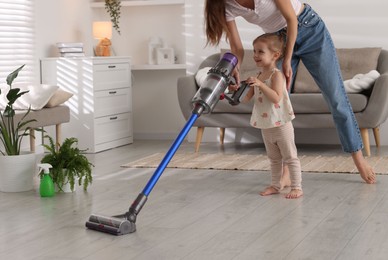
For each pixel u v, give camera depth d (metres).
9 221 3.35
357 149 4.14
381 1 6.13
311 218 3.29
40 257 2.70
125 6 7.05
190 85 5.87
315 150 5.85
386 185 4.11
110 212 3.51
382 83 5.36
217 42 3.44
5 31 5.61
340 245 2.80
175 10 6.91
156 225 3.19
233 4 3.46
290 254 2.67
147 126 7.05
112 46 7.08
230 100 3.22
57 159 4.09
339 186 4.11
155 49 6.87
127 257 2.67
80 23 6.75
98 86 6.02
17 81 5.76
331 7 6.25
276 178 3.93
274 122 3.80
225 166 4.93
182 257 2.65
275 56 3.79
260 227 3.12
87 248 2.81
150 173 4.73
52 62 6.05
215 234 3.01
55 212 3.53
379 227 3.09
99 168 5.02
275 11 3.57
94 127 5.96
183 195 3.92
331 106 4.07
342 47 6.25
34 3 6.00
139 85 7.05
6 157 4.12
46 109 5.34
